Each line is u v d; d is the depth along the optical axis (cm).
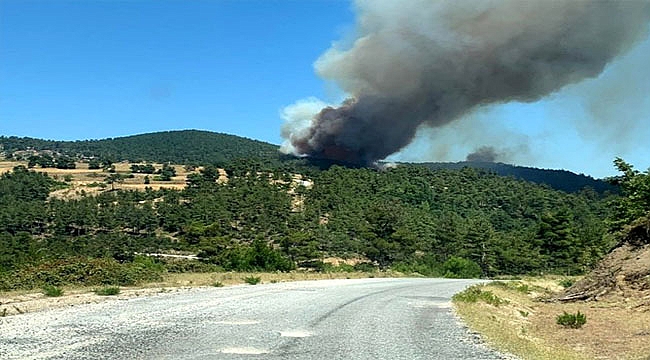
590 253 6569
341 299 1894
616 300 2077
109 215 8506
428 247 7775
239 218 8250
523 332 1425
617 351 1205
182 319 1224
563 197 11212
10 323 1084
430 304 1828
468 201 11300
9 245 6188
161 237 7812
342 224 8181
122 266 2248
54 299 1541
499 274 7162
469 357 897
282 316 1348
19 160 17100
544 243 7162
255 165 12675
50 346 850
